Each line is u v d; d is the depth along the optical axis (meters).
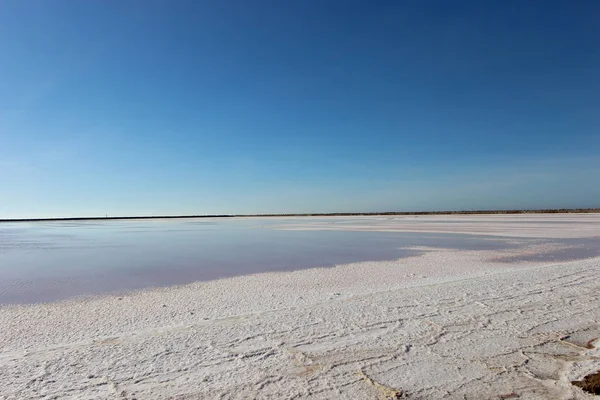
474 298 8.00
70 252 20.39
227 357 5.11
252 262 15.37
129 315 7.68
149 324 6.94
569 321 6.46
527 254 16.45
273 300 8.73
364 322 6.51
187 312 7.81
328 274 12.28
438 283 9.68
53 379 4.50
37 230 51.91
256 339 5.77
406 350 5.31
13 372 4.71
